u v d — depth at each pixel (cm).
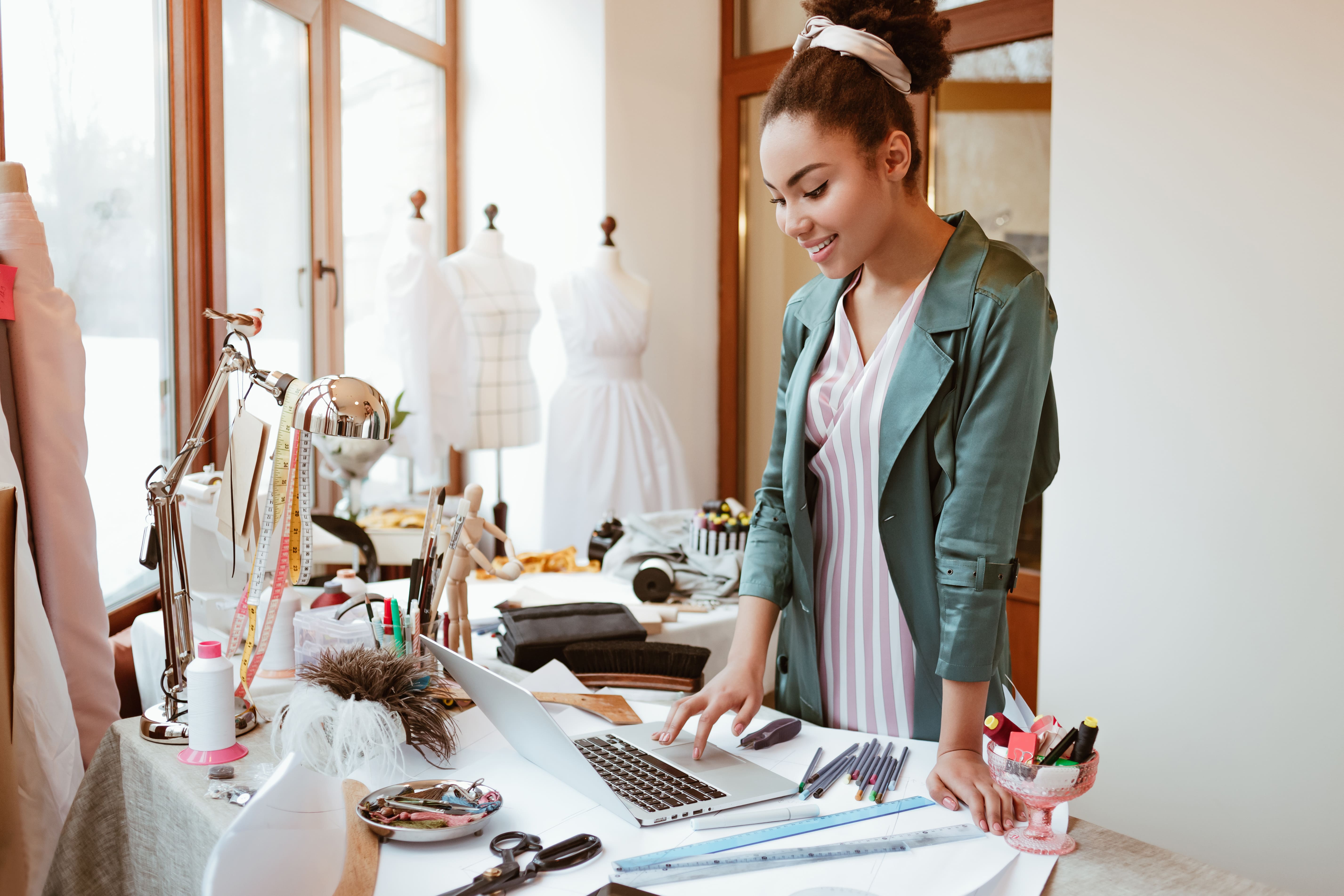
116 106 222
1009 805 98
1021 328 107
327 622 144
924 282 116
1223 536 197
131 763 118
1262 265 190
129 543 231
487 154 406
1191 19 195
